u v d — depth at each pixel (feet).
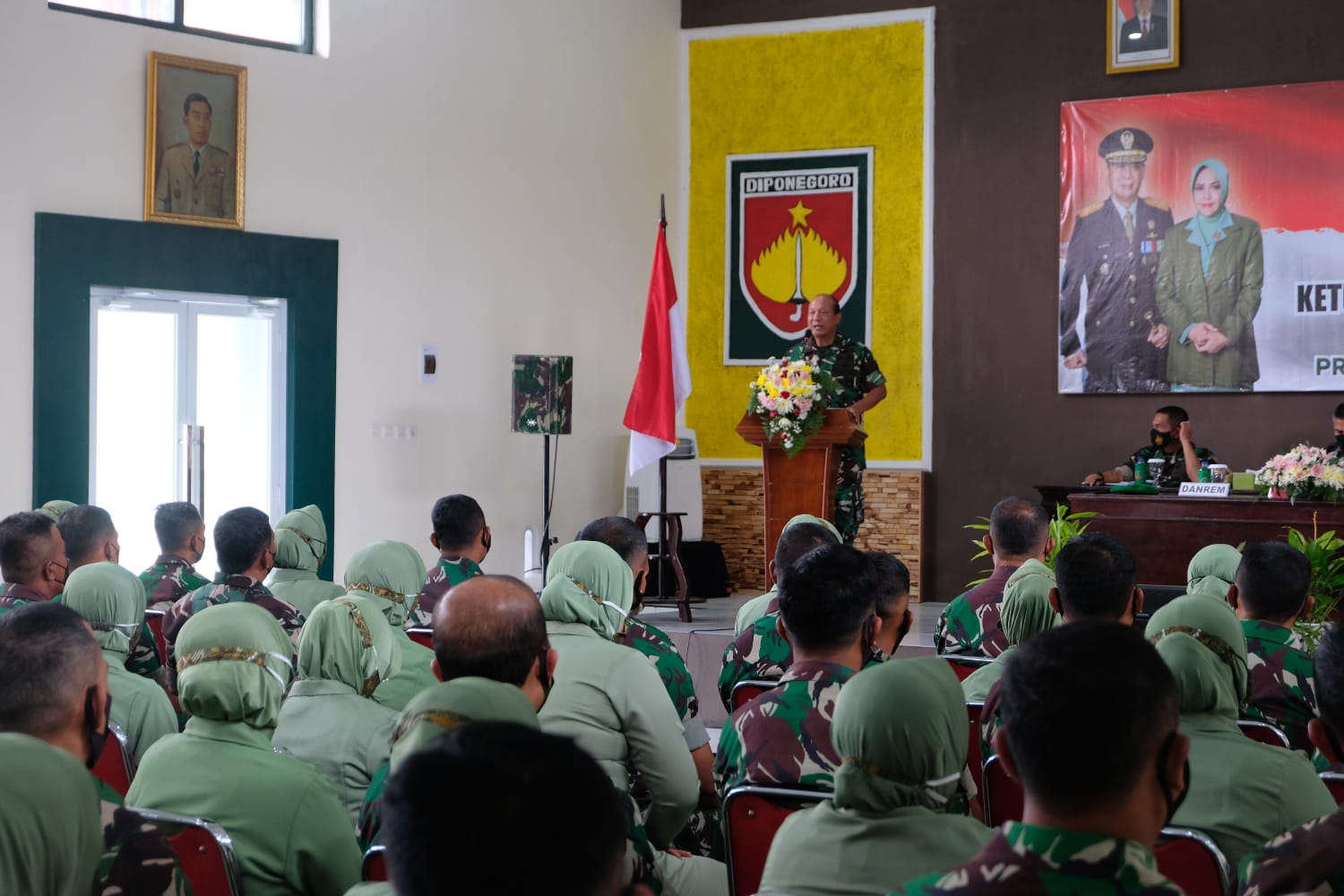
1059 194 30.96
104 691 6.50
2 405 25.27
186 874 6.75
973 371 31.71
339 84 28.86
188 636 7.41
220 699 7.27
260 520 13.67
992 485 31.53
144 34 26.58
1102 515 24.82
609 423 32.86
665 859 9.09
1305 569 10.71
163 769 7.30
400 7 29.63
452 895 2.90
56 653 6.21
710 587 31.94
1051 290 31.07
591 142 32.50
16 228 25.29
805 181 33.06
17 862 4.44
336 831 7.27
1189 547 24.09
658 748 9.58
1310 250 28.89
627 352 33.22
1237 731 7.82
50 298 25.53
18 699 6.11
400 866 2.97
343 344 28.96
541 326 31.68
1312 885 5.64
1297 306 28.99
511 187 31.19
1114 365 30.40
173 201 26.84
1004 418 31.42
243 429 28.48
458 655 7.42
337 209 28.86
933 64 31.99
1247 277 29.32
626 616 10.40
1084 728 4.20
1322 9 28.84
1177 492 25.07
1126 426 30.45
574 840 2.92
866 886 5.88
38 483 25.53
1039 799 4.35
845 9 32.68
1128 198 30.25
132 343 27.17
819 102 32.94
